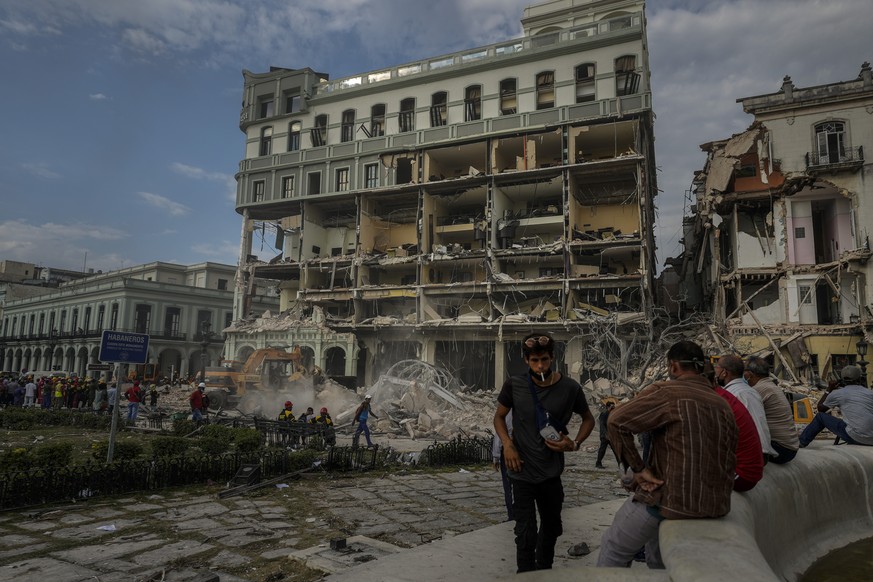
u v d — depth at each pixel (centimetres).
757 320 2922
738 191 3116
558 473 357
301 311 4228
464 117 3947
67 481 830
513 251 3606
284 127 4541
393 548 586
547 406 361
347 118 4384
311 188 4403
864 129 2861
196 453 1173
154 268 6412
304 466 1126
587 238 3516
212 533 657
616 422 284
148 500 843
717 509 252
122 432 1858
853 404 595
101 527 673
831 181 2884
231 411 2800
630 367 3119
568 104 3656
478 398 2814
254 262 4525
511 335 3566
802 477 423
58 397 2527
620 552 295
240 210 4597
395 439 1933
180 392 3653
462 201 4184
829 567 393
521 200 4056
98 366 2306
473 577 320
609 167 3506
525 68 3806
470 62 3941
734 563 191
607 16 3994
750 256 3103
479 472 1187
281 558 562
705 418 265
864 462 509
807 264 2931
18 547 593
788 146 2997
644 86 3522
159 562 547
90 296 5838
